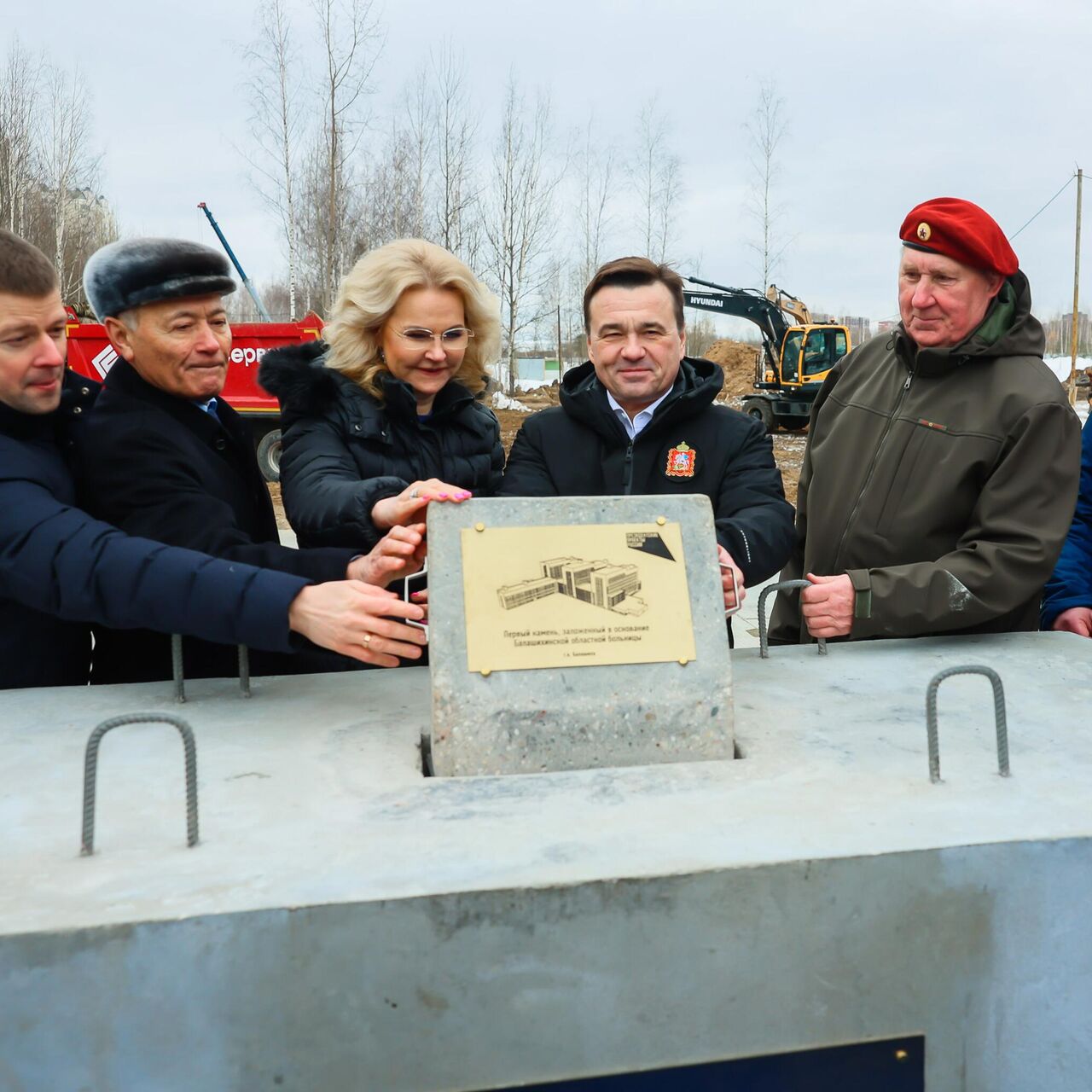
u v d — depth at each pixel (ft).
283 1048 3.30
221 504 5.48
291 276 64.03
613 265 6.78
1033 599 7.06
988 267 6.66
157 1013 3.21
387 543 4.98
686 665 4.68
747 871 3.48
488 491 7.00
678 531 4.92
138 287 5.49
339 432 6.40
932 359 6.89
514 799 4.05
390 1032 3.35
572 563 4.75
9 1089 3.17
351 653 4.61
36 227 75.66
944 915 3.65
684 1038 3.53
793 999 3.59
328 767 4.38
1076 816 3.86
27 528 4.84
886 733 4.80
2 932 3.09
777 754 4.54
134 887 3.35
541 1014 3.43
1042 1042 3.79
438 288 6.33
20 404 5.32
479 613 4.62
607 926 3.42
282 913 3.23
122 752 4.52
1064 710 5.09
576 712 4.53
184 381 5.71
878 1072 3.69
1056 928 3.73
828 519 7.47
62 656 5.76
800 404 55.06
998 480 6.37
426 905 3.29
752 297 55.57
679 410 6.84
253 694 5.39
